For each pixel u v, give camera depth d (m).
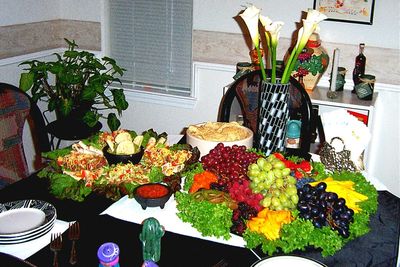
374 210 1.52
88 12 3.55
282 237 1.31
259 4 3.08
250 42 3.16
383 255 1.32
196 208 1.39
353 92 2.90
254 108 2.49
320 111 2.82
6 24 3.17
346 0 2.88
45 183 1.70
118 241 1.36
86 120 3.08
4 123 2.08
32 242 1.36
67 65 3.14
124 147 1.63
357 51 2.94
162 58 3.50
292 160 1.81
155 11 3.41
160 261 1.27
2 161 2.06
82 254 1.29
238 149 1.63
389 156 3.03
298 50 1.76
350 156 1.81
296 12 3.00
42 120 2.21
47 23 3.51
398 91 2.87
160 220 1.47
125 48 3.58
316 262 1.23
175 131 3.56
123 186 1.57
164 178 1.62
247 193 1.46
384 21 2.84
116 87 3.65
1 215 1.46
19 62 3.22
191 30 3.34
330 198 1.39
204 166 1.63
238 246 1.34
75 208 1.54
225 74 3.24
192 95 3.39
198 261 1.28
